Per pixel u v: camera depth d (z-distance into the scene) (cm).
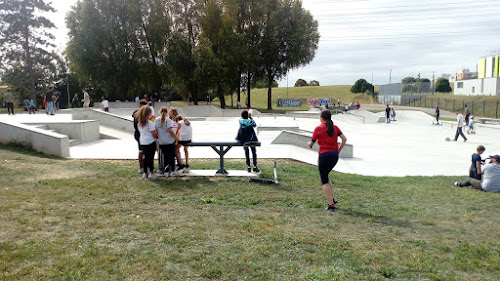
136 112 841
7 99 2219
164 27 3747
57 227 486
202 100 5584
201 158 1110
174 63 3803
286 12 4416
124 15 3744
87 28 3612
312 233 494
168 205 617
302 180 861
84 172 856
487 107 4659
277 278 360
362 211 625
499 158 835
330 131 607
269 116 3709
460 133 2033
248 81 4609
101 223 509
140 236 464
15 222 496
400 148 1731
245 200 662
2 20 4394
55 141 1078
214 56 3831
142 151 832
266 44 4388
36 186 700
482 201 730
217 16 3941
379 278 368
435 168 1220
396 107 6003
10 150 1058
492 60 6450
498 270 396
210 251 421
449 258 423
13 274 349
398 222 566
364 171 1157
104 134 1684
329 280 357
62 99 5062
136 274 360
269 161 1102
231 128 2305
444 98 5762
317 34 4553
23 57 4756
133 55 3847
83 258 389
